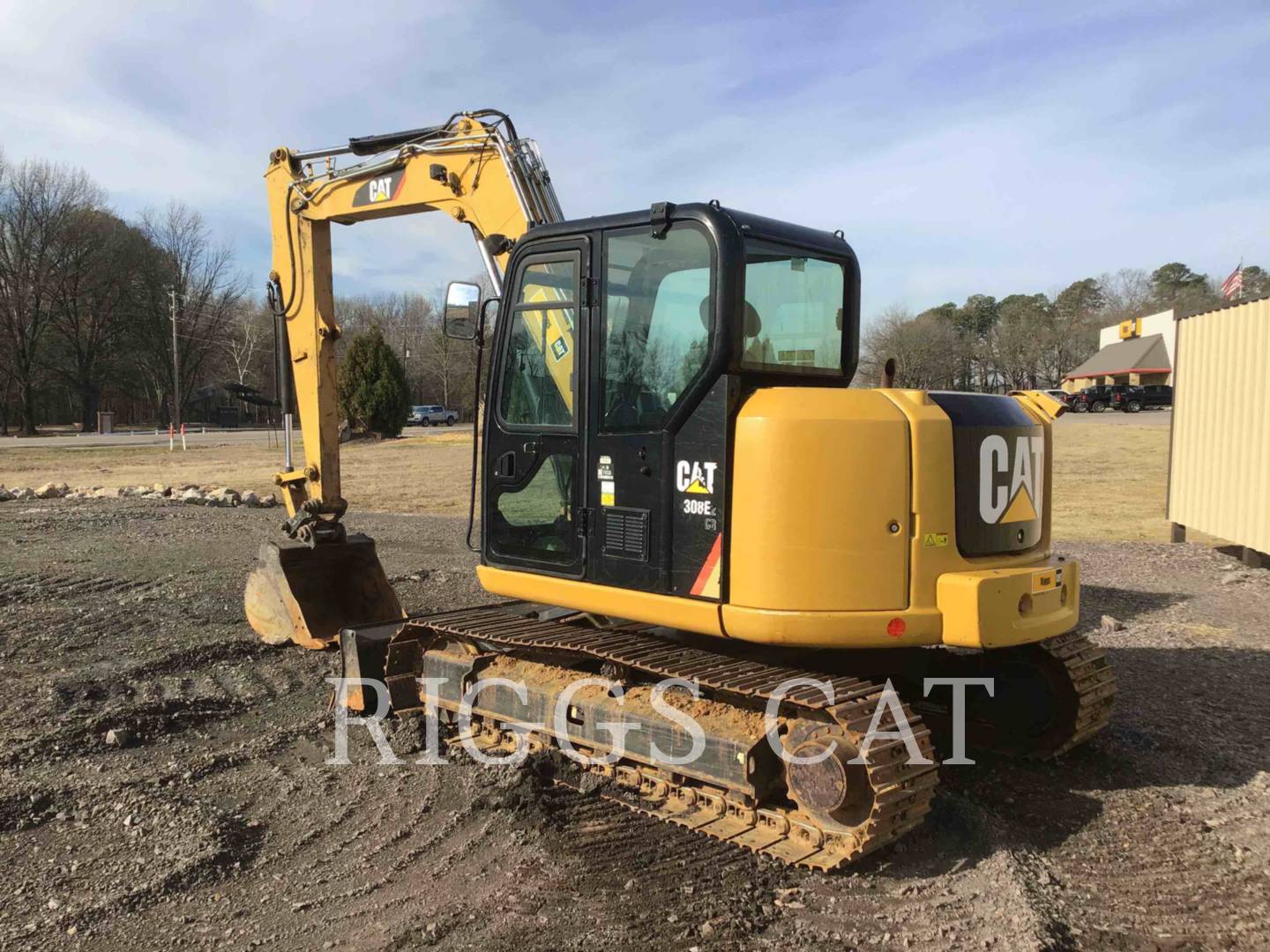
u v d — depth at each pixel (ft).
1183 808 14.74
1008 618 13.09
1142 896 12.11
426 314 279.90
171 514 48.11
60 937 11.24
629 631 16.34
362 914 11.72
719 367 13.14
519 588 16.01
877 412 12.97
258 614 24.27
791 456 12.72
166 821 14.28
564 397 15.55
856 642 12.82
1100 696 16.14
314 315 23.48
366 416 140.36
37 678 20.98
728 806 13.64
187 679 21.44
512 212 19.52
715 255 13.08
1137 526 45.70
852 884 12.35
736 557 13.08
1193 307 260.21
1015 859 12.75
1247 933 11.17
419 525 47.96
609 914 11.62
